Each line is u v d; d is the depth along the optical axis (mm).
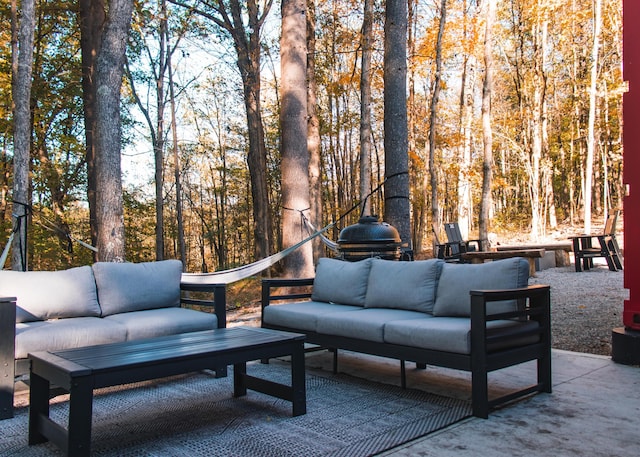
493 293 2650
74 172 12961
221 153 23531
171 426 2586
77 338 3086
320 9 12484
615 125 18516
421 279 3490
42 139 12227
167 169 22188
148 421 2670
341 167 20312
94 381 2088
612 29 15016
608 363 3592
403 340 2924
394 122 6316
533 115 17734
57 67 12734
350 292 3930
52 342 2992
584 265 8867
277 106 18375
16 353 2879
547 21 15156
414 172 16250
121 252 5508
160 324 3457
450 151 16469
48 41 12781
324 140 19250
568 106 19625
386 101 6387
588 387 3043
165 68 14914
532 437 2283
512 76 19250
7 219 11617
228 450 2244
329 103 16812
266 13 11812
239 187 25297
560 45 17625
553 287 7039
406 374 3600
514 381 3248
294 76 7102
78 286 3645
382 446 2234
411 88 15008
